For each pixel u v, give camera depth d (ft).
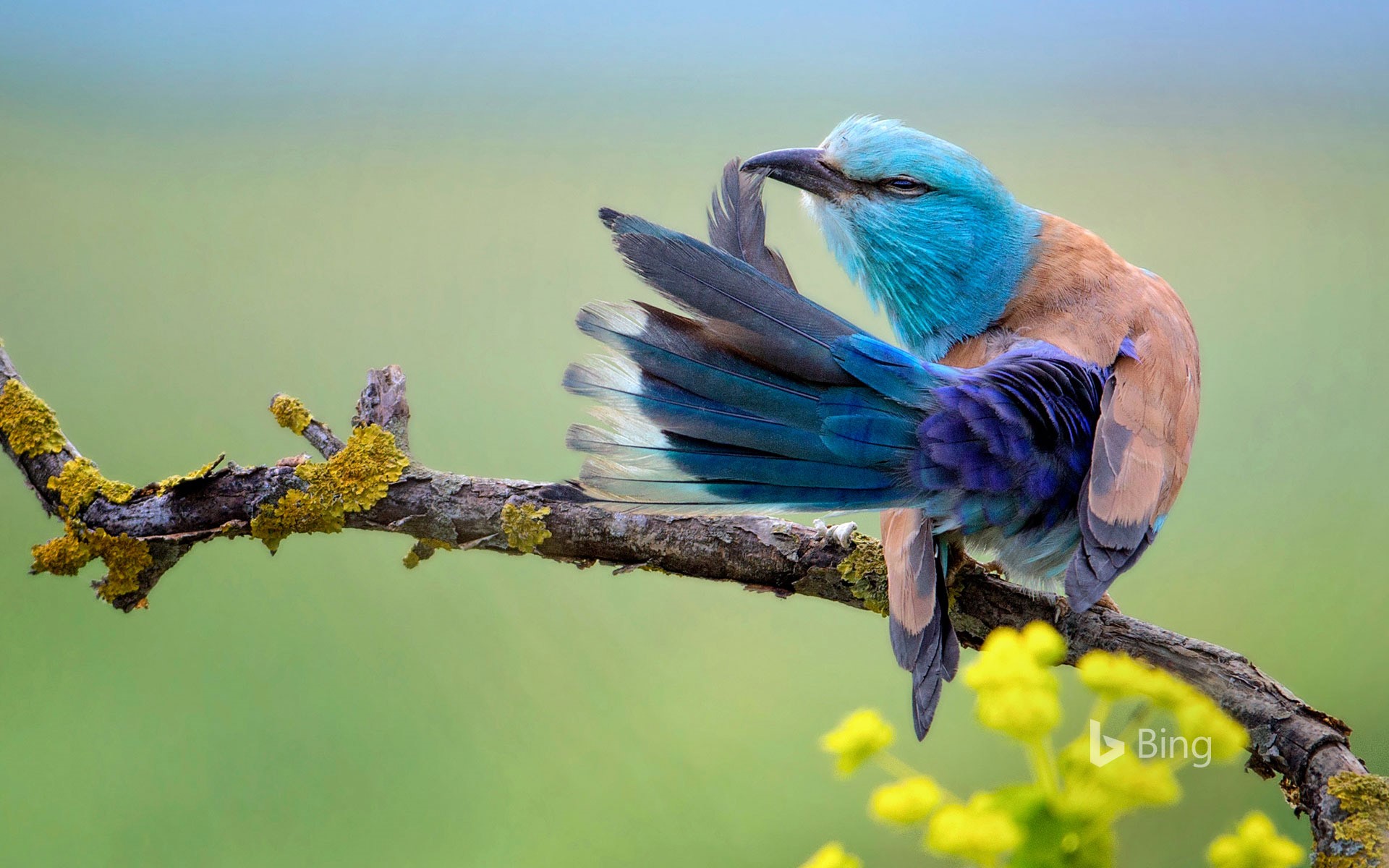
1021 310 15.79
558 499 15.64
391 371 15.69
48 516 15.69
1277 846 13.12
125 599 15.66
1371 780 15.48
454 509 15.65
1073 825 12.79
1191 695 14.10
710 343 15.53
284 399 15.67
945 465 15.55
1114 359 15.67
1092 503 15.55
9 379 15.69
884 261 15.85
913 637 15.53
